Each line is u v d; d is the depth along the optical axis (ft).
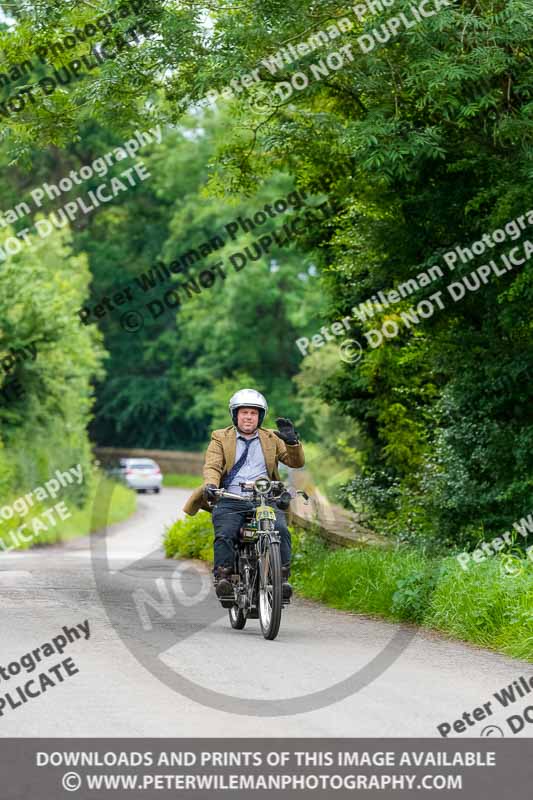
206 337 455.22
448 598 76.79
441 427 126.62
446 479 111.75
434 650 67.51
